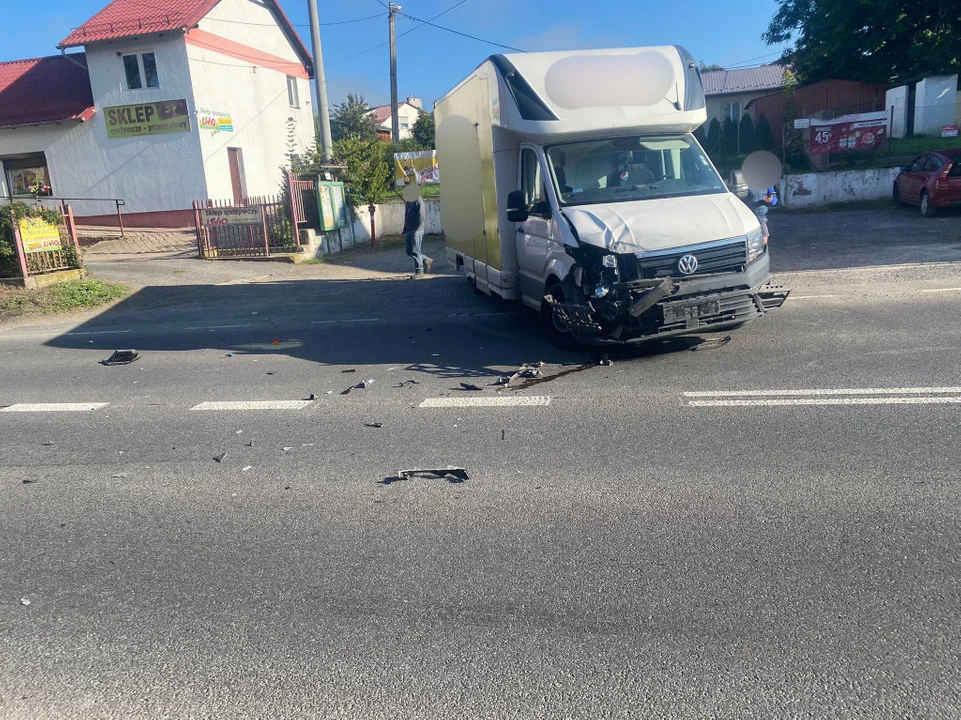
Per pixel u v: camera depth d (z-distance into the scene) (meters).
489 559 4.00
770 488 4.59
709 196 8.05
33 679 3.23
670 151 8.54
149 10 26.08
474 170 10.47
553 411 6.35
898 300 9.66
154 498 5.11
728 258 7.30
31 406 7.62
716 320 7.24
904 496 4.36
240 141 28.09
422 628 3.43
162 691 3.10
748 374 7.00
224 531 4.54
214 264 18.12
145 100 25.45
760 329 8.66
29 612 3.78
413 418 6.45
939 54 28.03
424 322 10.83
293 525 4.56
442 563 3.99
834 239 15.64
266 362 8.98
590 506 4.54
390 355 8.91
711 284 7.21
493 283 10.16
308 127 33.91
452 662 3.17
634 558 3.91
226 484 5.27
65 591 3.96
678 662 3.08
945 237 14.71
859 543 3.90
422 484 5.04
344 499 4.89
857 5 28.70
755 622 3.31
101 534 4.62
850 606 3.38
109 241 22.81
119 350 9.98
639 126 8.43
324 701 2.98
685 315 7.13
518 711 2.86
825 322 8.80
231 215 18.80
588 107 8.42
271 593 3.82
